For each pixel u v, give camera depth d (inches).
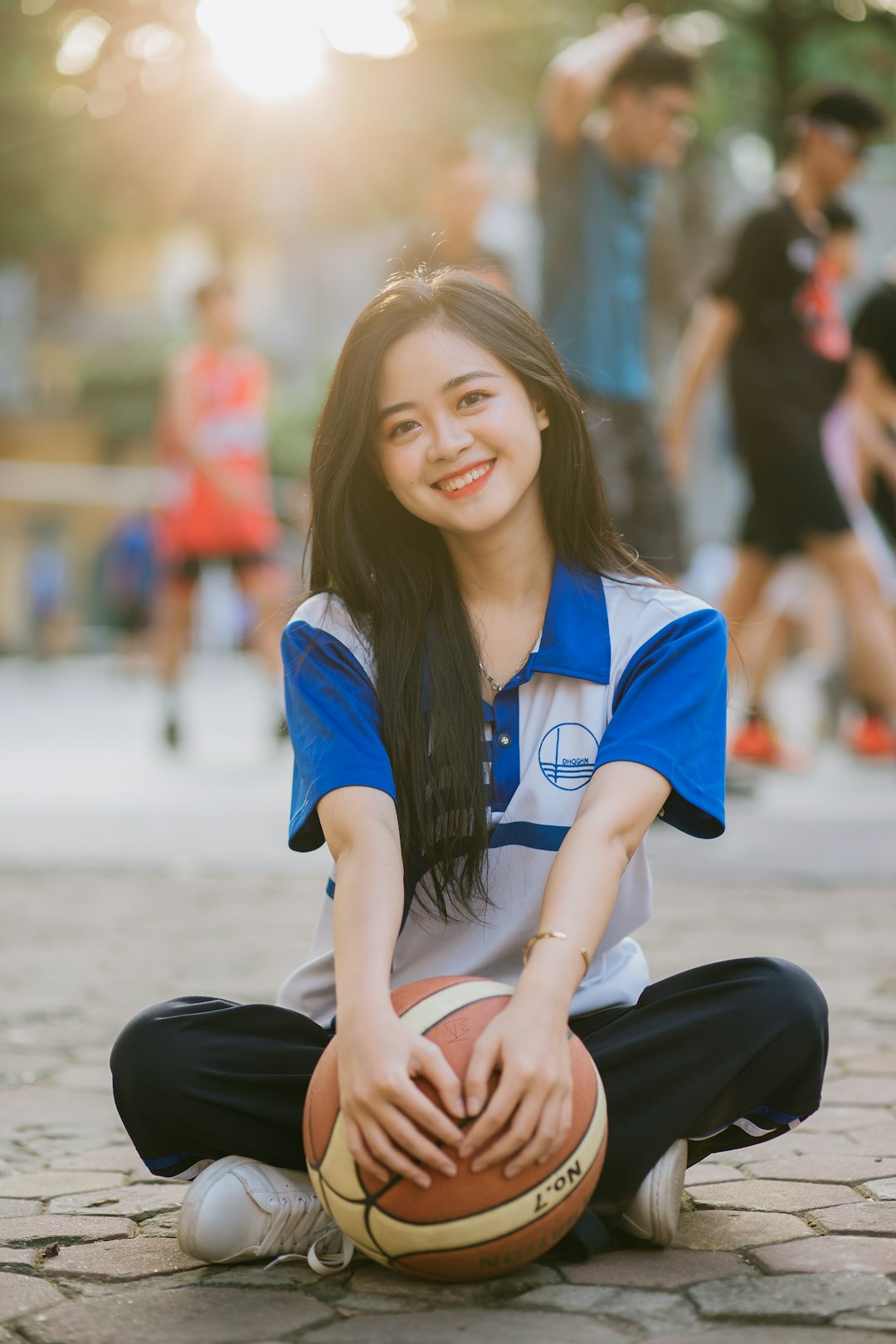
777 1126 97.1
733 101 515.5
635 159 243.9
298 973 103.0
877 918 191.2
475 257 265.0
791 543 283.1
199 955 179.6
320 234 655.8
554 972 85.6
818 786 298.0
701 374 281.0
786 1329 80.4
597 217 244.5
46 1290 88.1
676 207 606.2
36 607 820.0
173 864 239.5
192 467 361.7
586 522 102.5
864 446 323.3
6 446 1278.3
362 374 98.5
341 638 100.6
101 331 1360.7
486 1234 82.4
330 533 101.0
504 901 97.8
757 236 273.9
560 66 245.9
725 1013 92.2
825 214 310.3
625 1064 91.3
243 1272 91.0
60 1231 98.0
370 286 1273.4
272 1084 93.7
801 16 459.5
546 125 246.2
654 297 620.4
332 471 100.3
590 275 245.1
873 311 319.6
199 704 556.4
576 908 88.6
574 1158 84.0
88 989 164.2
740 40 485.1
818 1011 93.7
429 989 87.0
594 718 98.6
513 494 98.3
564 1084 82.6
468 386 97.0
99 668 792.3
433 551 102.3
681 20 476.7
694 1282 87.4
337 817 94.7
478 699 97.7
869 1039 139.6
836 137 271.7
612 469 245.9
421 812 96.7
